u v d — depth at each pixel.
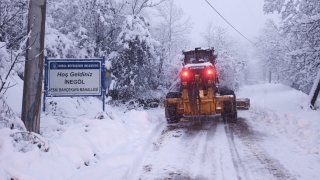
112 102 14.71
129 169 4.99
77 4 14.34
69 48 11.70
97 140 6.06
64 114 8.58
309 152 6.20
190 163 5.63
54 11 12.98
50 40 11.06
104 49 15.50
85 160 5.23
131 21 14.81
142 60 15.49
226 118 9.96
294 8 15.12
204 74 9.60
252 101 19.45
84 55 13.76
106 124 7.20
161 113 12.86
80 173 4.60
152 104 15.79
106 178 4.38
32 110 5.38
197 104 9.62
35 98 5.40
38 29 5.38
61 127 6.46
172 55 20.45
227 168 5.32
